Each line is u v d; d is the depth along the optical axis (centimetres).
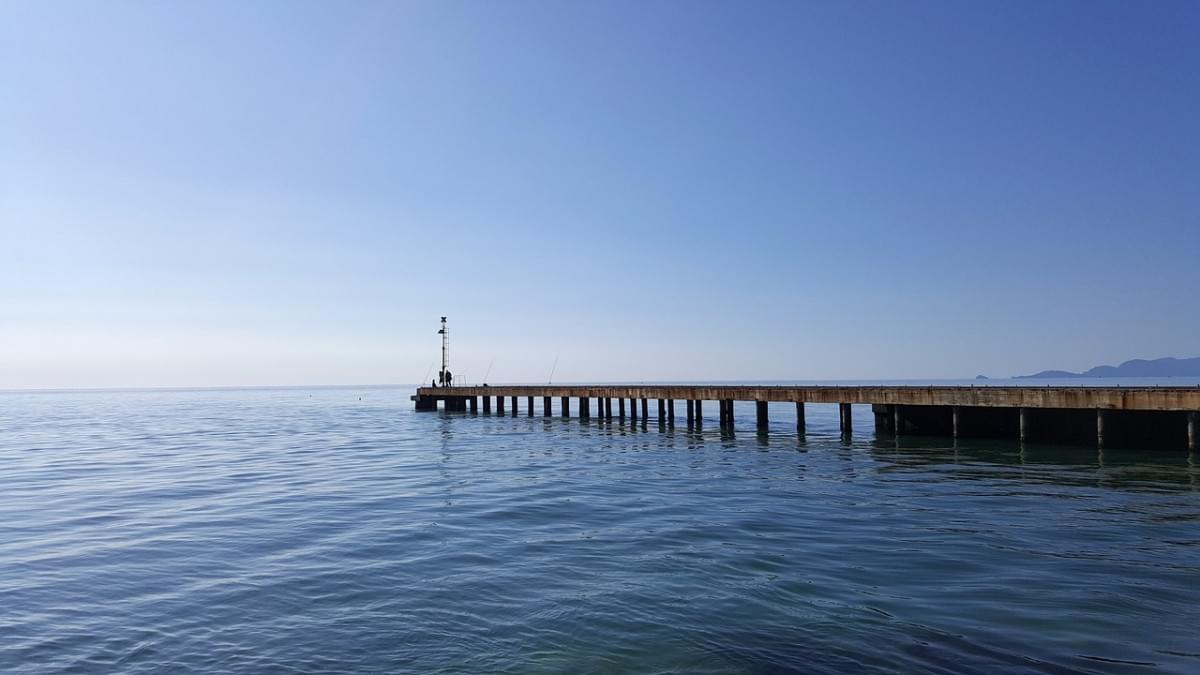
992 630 877
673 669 780
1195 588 1035
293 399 15075
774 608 972
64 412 8894
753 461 2673
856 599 1005
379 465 2711
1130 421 2777
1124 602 975
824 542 1344
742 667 781
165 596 1070
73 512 1761
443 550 1330
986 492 1875
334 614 980
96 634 916
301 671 793
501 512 1703
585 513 1680
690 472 2389
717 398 4084
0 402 14850
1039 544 1305
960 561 1194
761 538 1385
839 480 2134
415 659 821
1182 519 1512
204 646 870
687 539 1390
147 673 793
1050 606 962
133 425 5834
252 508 1792
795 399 3628
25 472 2597
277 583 1128
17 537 1477
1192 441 2498
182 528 1552
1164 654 798
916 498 1802
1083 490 1888
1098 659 786
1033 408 2953
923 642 842
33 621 966
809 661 793
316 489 2102
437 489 2077
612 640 867
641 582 1105
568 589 1075
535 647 850
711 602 1002
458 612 980
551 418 5503
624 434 4072
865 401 3328
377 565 1229
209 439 4197
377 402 12038
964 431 3353
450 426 4938
